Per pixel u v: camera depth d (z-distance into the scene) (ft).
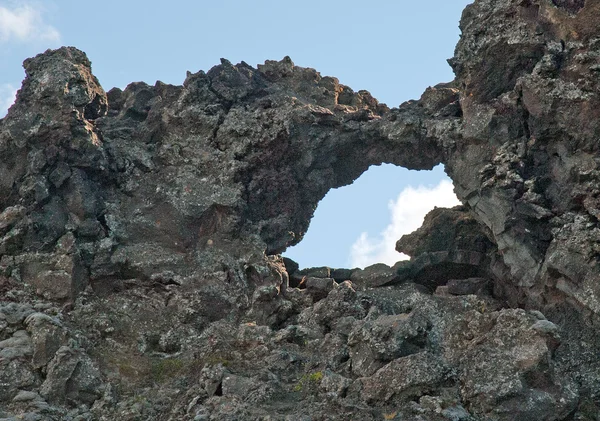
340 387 166.61
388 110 219.61
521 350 164.04
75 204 195.42
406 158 206.08
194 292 191.31
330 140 206.08
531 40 191.31
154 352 185.68
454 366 166.50
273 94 211.41
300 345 182.91
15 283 188.34
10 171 197.67
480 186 190.80
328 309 187.01
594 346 174.29
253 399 166.20
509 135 192.03
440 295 191.01
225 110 209.15
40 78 201.67
